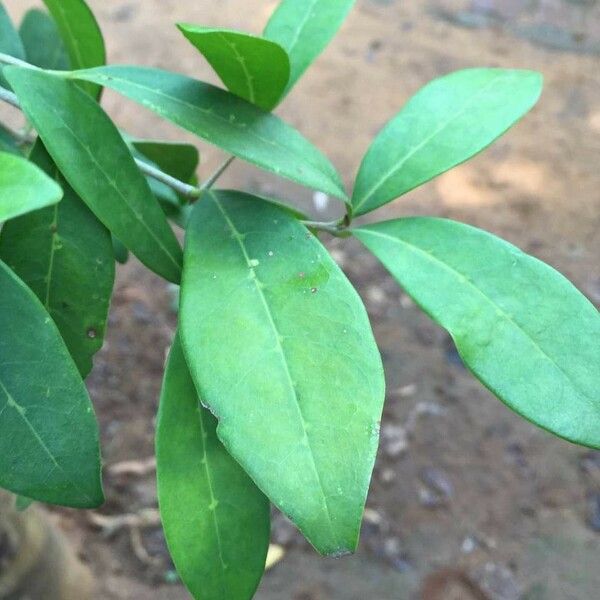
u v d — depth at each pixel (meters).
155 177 0.19
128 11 0.97
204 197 0.19
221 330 0.16
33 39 0.30
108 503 0.57
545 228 0.76
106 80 0.18
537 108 0.89
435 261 0.18
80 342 0.18
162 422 0.17
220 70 0.20
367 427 0.15
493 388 0.16
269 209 0.18
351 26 0.99
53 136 0.16
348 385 0.15
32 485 0.15
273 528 0.56
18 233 0.17
